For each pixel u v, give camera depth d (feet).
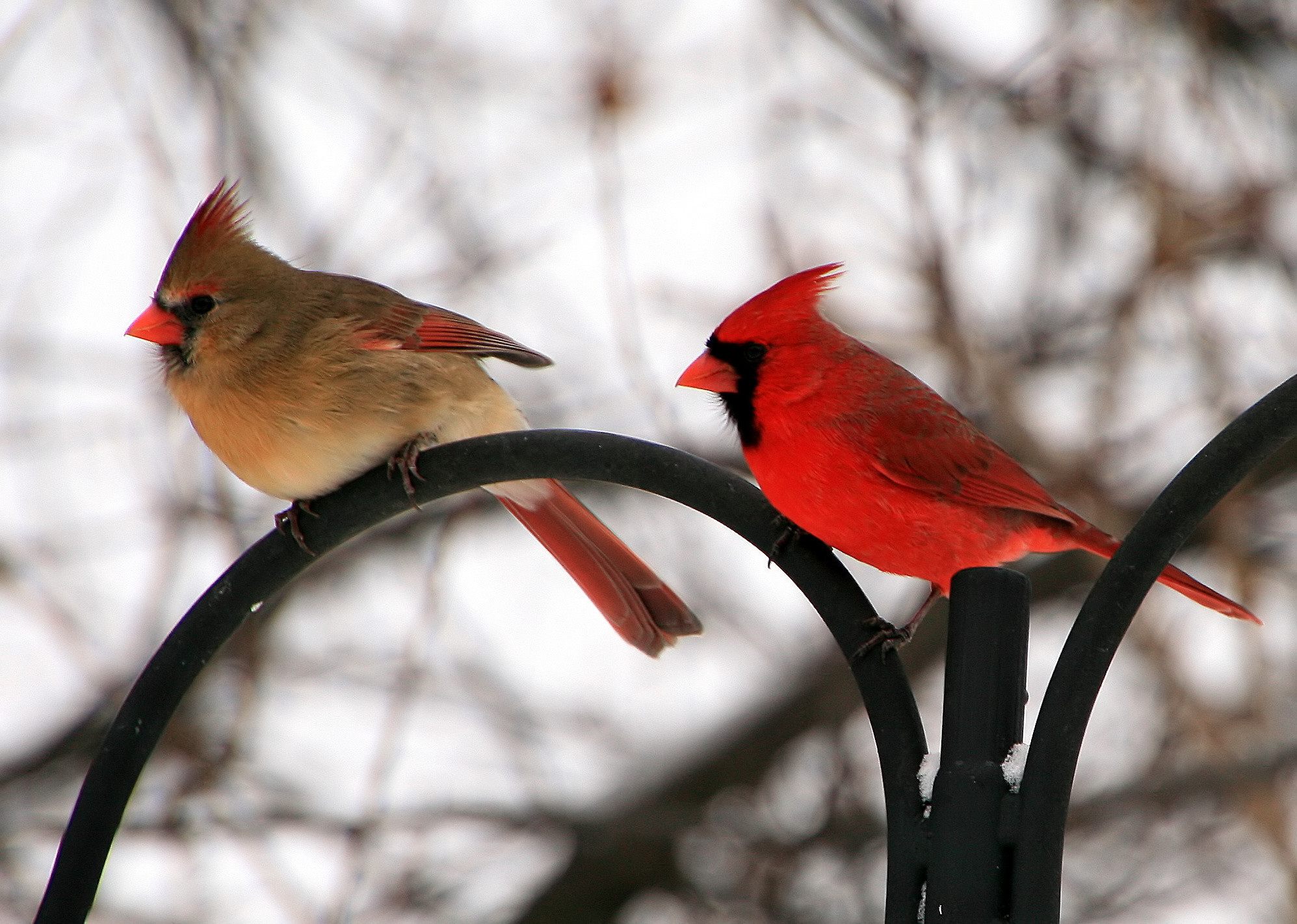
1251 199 36.42
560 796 38.81
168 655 18.19
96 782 17.49
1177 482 14.02
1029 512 20.27
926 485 18.97
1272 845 33.99
